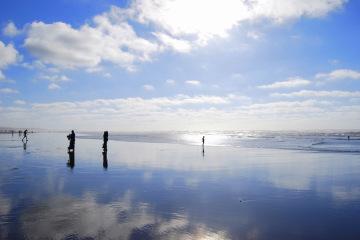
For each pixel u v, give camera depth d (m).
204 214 11.77
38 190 15.65
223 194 15.34
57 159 30.48
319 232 9.93
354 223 10.83
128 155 36.75
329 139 94.81
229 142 81.31
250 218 11.31
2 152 37.81
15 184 17.22
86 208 12.30
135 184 17.73
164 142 77.56
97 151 42.44
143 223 10.55
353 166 26.86
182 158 33.53
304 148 52.59
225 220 11.03
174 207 12.70
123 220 10.82
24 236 9.16
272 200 14.20
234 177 20.61
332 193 15.78
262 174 22.00
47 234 9.34
